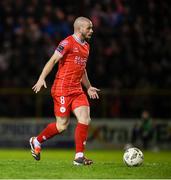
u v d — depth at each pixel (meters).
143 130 69.75
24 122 70.25
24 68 72.06
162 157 55.44
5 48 73.56
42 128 70.44
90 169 25.94
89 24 27.86
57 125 28.52
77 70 27.91
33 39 74.38
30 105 70.44
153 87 73.50
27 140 70.44
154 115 72.06
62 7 79.94
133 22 79.00
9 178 23.02
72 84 27.94
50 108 70.69
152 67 74.44
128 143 71.94
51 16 77.88
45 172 24.80
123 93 71.38
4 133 70.12
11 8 77.62
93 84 72.75
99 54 74.44
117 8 79.94
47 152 63.69
